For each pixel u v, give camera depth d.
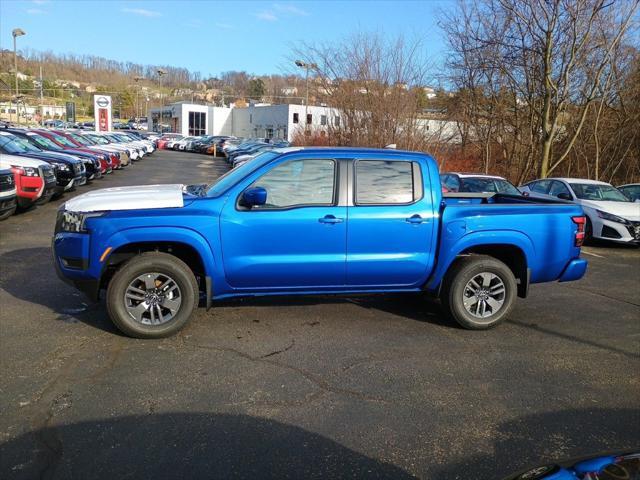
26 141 15.56
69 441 3.27
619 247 11.57
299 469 3.07
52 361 4.43
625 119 20.88
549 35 17.45
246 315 5.79
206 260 5.01
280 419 3.62
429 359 4.79
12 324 5.26
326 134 20.66
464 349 5.07
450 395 4.08
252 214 5.07
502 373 4.54
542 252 5.69
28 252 8.46
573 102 19.97
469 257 5.60
